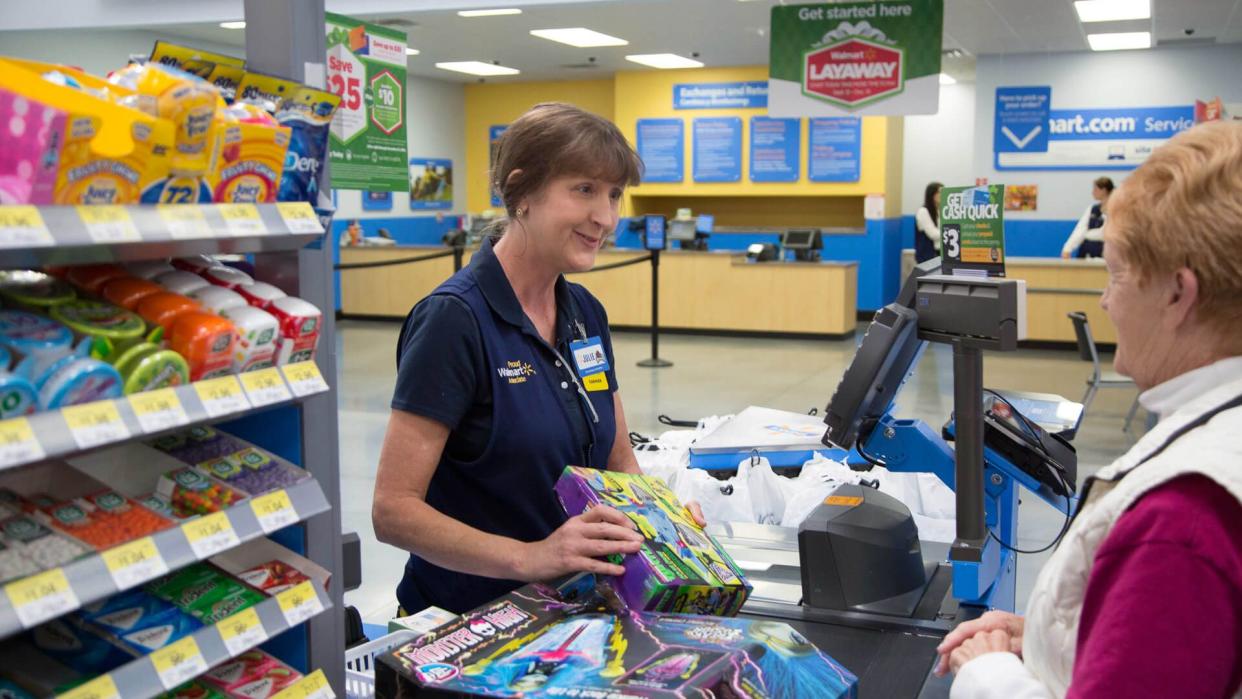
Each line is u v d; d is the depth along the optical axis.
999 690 0.99
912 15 7.57
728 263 11.03
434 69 13.48
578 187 1.49
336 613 1.24
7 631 0.81
